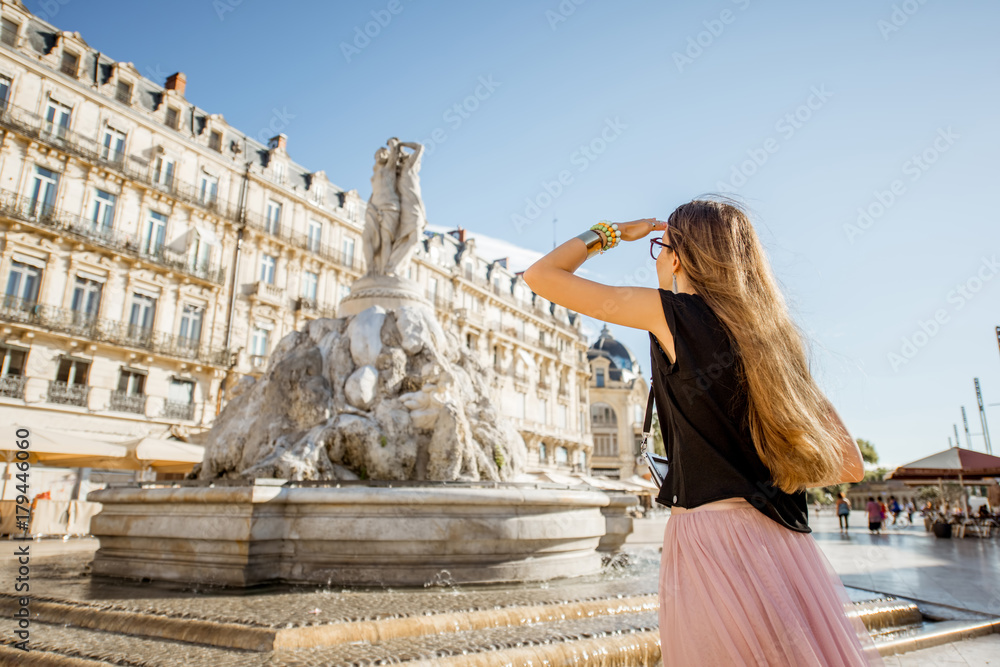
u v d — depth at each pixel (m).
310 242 29.53
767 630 1.05
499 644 3.05
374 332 7.52
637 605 4.19
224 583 4.71
